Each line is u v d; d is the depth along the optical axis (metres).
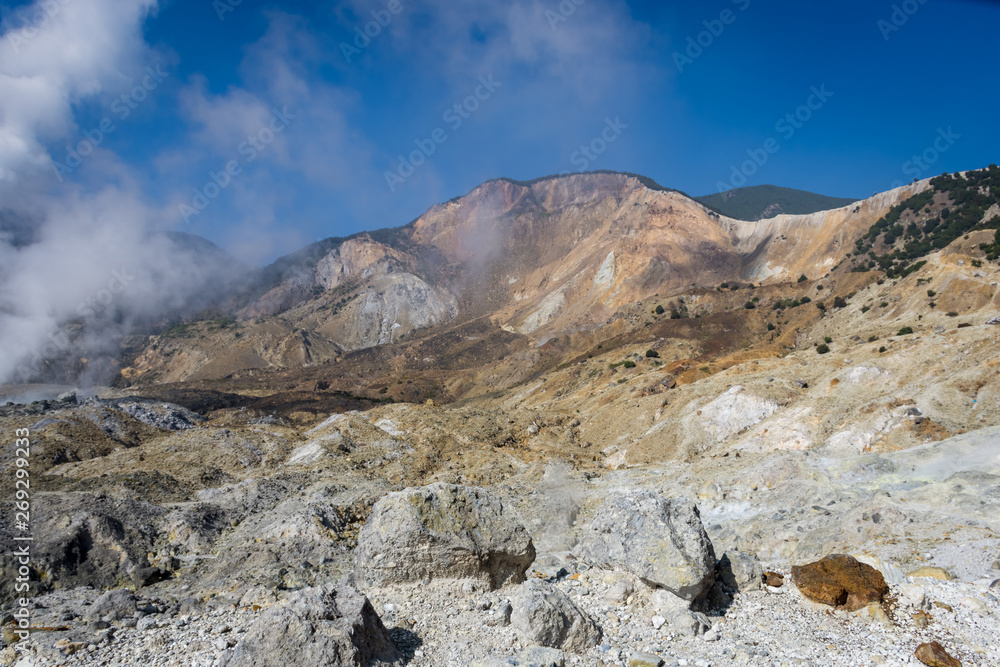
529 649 9.11
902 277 107.25
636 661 9.22
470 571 11.36
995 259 92.44
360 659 8.26
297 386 167.62
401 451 50.31
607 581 11.65
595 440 61.59
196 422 64.44
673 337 130.38
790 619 10.65
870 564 11.98
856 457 28.34
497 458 47.44
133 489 29.95
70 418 52.97
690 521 11.68
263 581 16.31
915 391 42.59
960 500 17.44
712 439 50.28
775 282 174.25
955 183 152.50
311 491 26.03
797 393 51.41
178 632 10.69
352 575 11.96
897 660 9.16
